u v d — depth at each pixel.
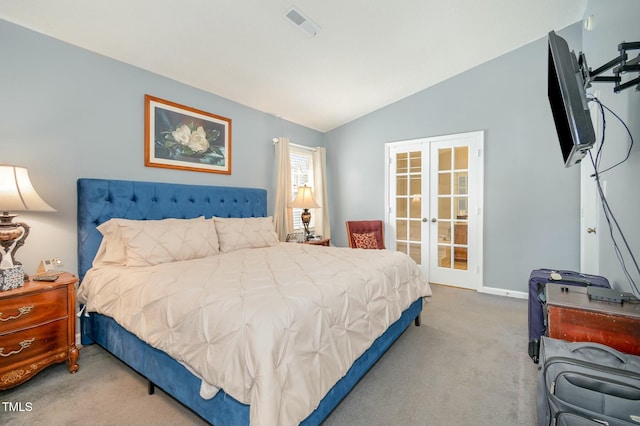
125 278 1.77
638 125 1.47
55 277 1.81
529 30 2.90
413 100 3.94
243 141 3.52
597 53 2.22
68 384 1.70
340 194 4.67
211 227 2.66
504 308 2.93
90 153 2.26
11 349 1.58
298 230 4.36
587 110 1.23
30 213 1.98
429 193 3.87
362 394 1.62
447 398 1.58
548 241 3.08
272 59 2.67
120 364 1.91
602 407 1.00
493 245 3.40
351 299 1.56
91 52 2.26
